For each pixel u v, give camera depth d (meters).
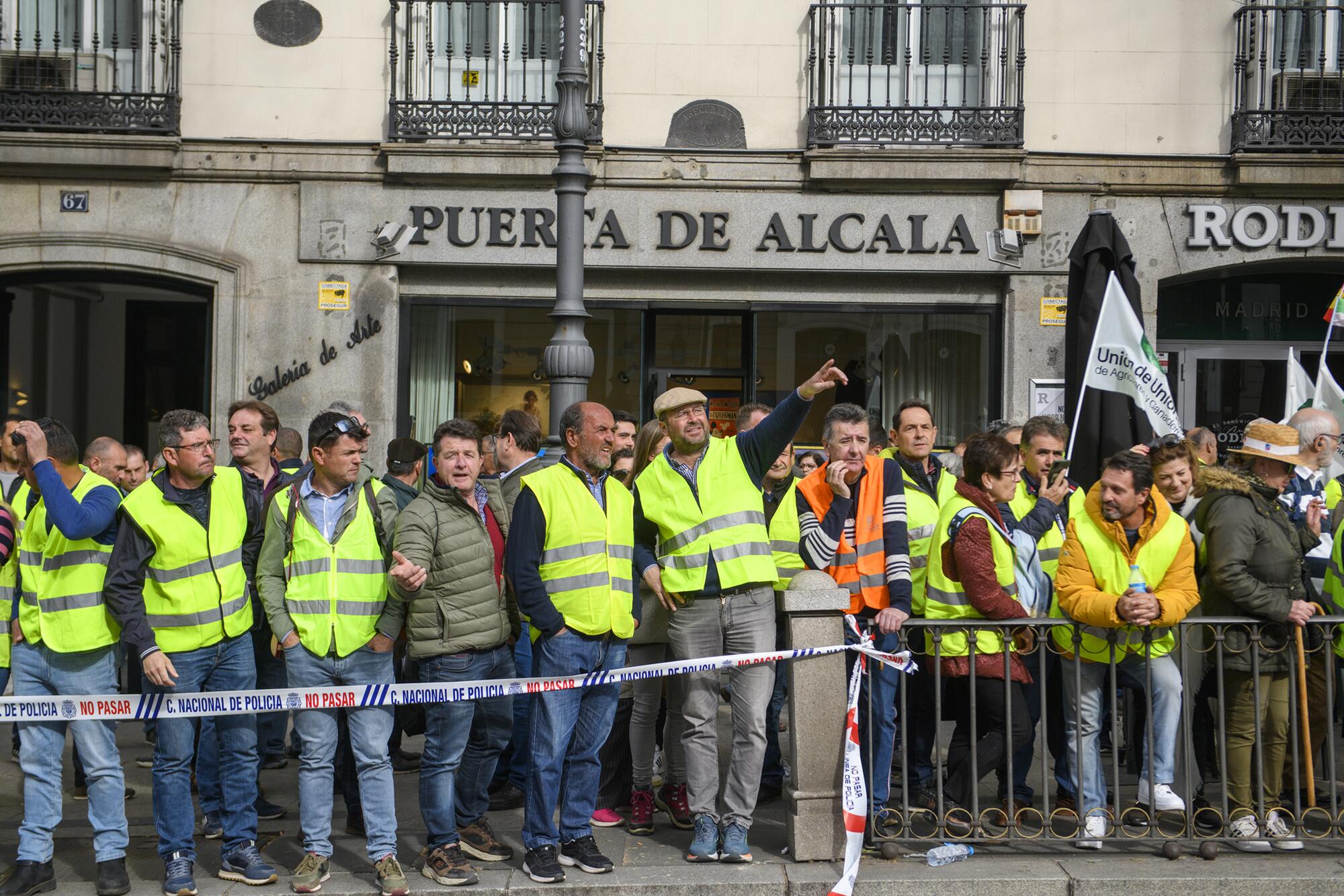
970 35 11.30
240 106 11.06
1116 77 11.15
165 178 11.03
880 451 6.89
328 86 11.10
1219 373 11.84
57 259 10.98
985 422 11.39
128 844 5.57
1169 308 11.80
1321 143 10.97
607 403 11.48
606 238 11.14
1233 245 11.12
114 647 5.22
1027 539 5.95
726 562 5.29
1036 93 11.18
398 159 10.91
